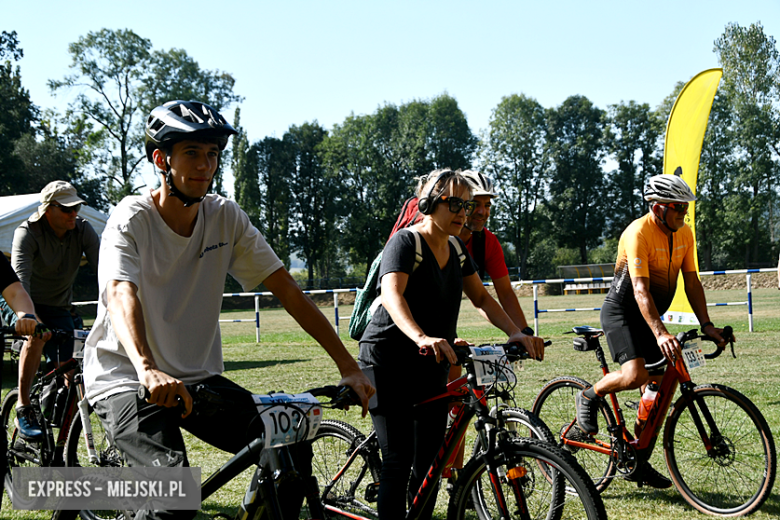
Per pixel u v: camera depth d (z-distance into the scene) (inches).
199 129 82.5
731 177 2153.1
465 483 98.3
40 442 146.9
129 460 82.4
